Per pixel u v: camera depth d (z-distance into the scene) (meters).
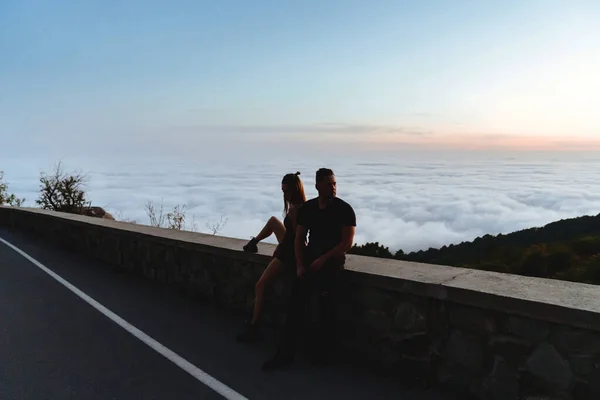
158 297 6.18
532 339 2.77
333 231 3.75
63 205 19.67
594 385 2.52
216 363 3.98
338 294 3.97
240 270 5.24
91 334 4.77
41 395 3.45
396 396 3.26
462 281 3.28
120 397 3.39
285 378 3.64
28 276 7.60
